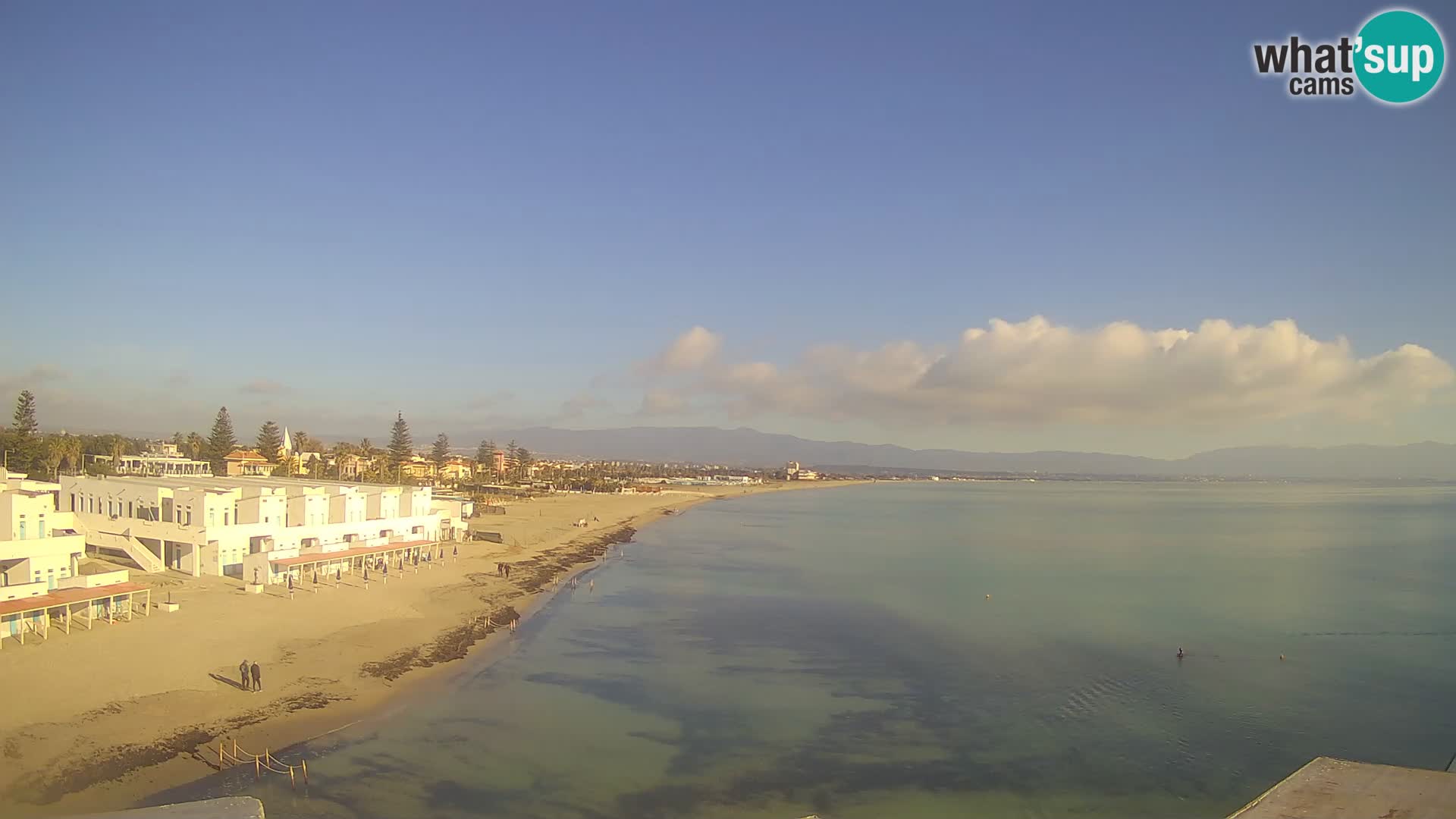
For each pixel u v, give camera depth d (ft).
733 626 230.48
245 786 112.16
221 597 202.59
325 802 109.70
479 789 117.29
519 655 189.06
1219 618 249.14
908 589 300.81
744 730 146.72
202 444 606.14
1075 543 487.20
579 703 157.17
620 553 412.57
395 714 143.95
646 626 228.22
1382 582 325.01
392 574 266.16
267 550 237.45
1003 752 138.00
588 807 114.21
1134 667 190.70
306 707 140.26
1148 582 321.93
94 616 172.65
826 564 375.04
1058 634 224.94
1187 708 161.48
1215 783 126.52
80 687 133.18
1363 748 140.87
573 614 241.96
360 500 278.87
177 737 122.31
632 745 137.18
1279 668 190.90
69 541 185.37
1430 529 610.24
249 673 145.69
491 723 143.13
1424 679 182.50
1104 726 151.33
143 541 240.12
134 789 107.86
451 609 223.51
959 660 196.44
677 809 114.52
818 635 221.46
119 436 569.23
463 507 458.91
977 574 343.46
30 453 425.69
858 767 131.34
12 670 137.39
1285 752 139.44
